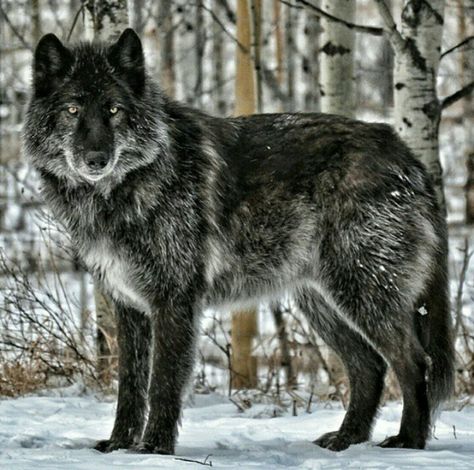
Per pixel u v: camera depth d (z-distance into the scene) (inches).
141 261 522.9
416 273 543.8
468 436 563.5
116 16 719.1
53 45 519.5
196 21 1583.4
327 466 447.8
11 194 1626.5
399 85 716.7
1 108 2001.7
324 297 555.2
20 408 642.2
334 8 808.9
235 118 569.0
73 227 534.3
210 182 536.7
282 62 1649.9
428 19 709.3
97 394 716.0
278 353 875.4
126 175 518.9
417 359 535.5
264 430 577.3
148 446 507.5
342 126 557.0
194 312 527.2
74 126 513.0
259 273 558.3
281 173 550.9
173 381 517.7
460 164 1909.4
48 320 748.0
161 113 531.5
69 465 438.6
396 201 543.5
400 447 526.9
